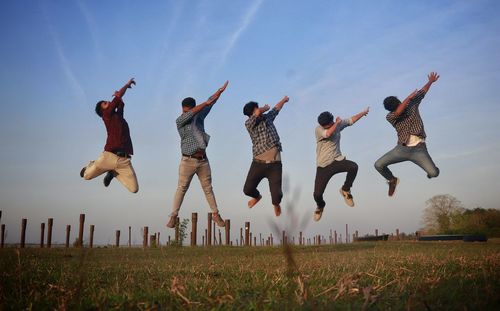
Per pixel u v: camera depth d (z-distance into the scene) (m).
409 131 9.16
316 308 2.88
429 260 6.93
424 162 9.08
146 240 19.03
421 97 9.30
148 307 3.31
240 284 4.32
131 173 9.22
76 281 4.58
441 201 37.12
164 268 6.49
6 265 6.09
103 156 9.05
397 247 14.29
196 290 3.93
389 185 9.71
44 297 3.79
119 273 5.74
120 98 9.19
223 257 9.74
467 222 35.41
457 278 4.40
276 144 8.92
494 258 6.89
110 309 3.29
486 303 3.01
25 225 22.73
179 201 9.36
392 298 3.33
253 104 9.09
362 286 3.94
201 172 9.35
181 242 19.19
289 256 1.62
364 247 14.73
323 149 9.55
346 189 9.57
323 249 13.90
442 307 2.95
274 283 4.23
